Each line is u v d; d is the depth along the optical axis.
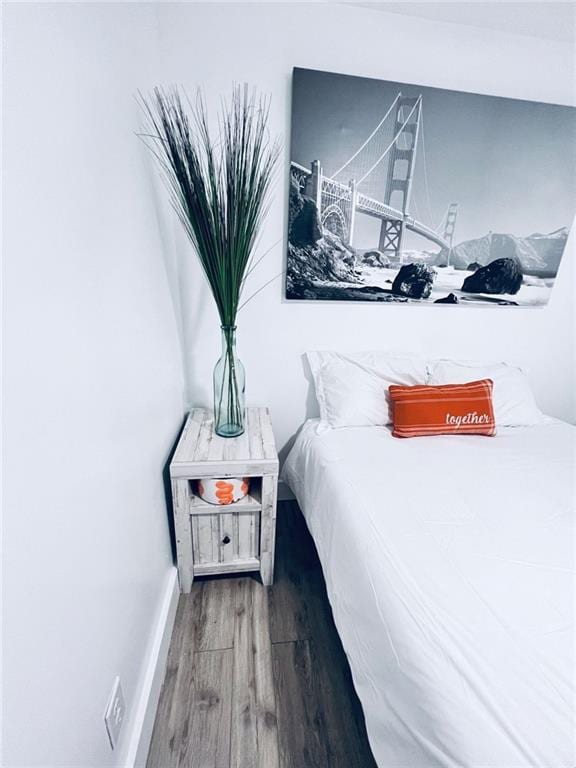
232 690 1.05
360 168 1.42
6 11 0.41
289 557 1.56
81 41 0.61
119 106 0.80
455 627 0.68
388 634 0.71
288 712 1.00
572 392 2.07
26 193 0.45
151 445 1.05
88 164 0.64
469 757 0.51
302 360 1.70
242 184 1.07
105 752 0.69
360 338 1.71
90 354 0.64
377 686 0.72
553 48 1.43
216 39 1.23
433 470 1.24
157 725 0.96
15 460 0.43
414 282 1.62
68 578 0.55
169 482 1.29
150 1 1.08
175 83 1.25
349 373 1.61
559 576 0.81
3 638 0.40
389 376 1.64
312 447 1.46
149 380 1.03
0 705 0.39
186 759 0.90
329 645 1.19
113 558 0.74
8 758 0.41
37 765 0.46
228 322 1.24
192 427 1.45
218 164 1.25
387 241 1.53
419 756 0.58
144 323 0.99
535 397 2.04
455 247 1.60
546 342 1.92
